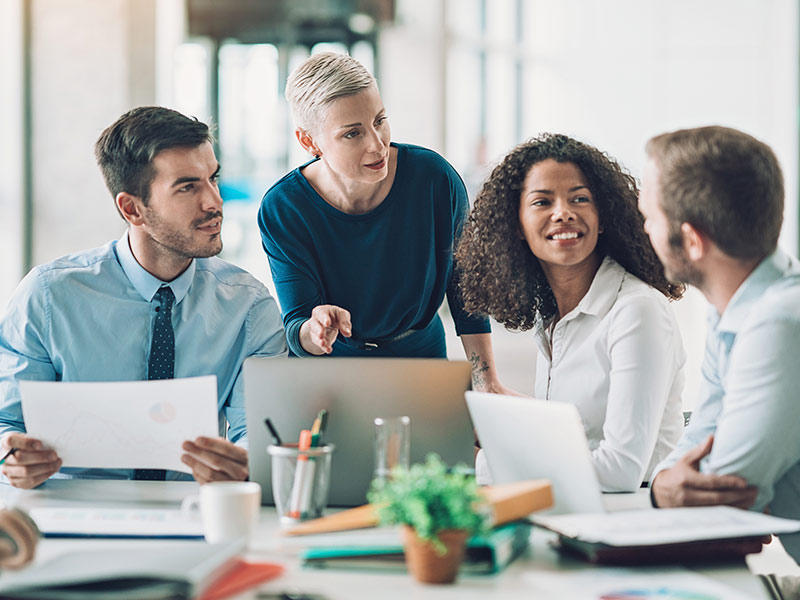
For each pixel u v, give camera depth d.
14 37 6.33
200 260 2.39
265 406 1.79
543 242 2.15
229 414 2.35
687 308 7.87
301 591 1.32
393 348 2.70
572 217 2.12
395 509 1.31
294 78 2.47
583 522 1.45
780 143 10.24
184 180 2.16
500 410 1.62
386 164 2.46
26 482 1.89
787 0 10.28
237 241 8.84
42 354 2.26
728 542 1.45
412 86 9.56
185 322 2.30
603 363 2.13
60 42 6.39
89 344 2.26
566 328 2.21
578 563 1.45
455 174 2.71
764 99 10.62
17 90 6.35
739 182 1.60
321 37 8.98
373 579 1.37
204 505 1.52
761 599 1.30
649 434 1.98
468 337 2.76
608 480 1.93
